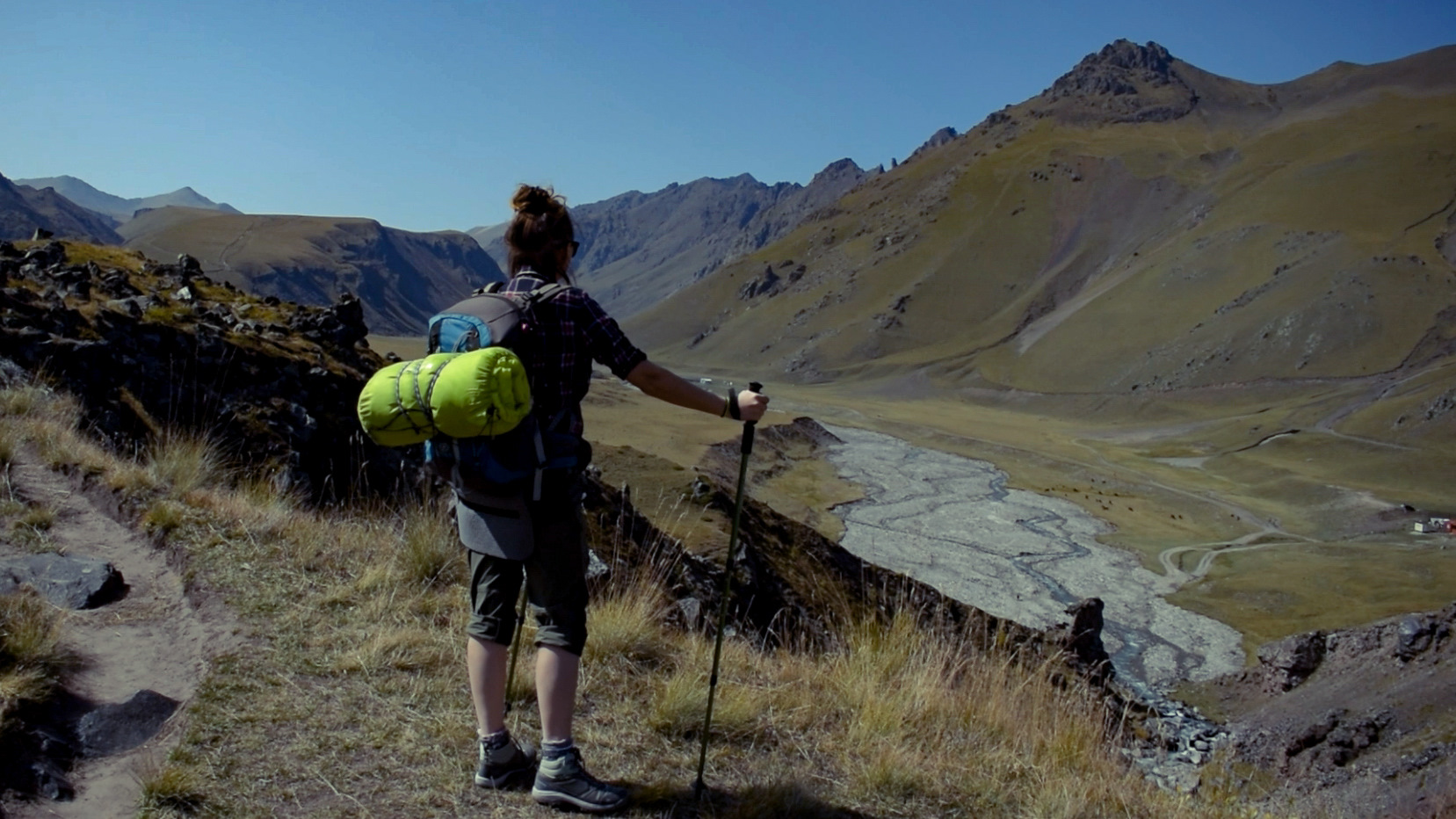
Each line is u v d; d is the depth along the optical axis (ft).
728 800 14.79
